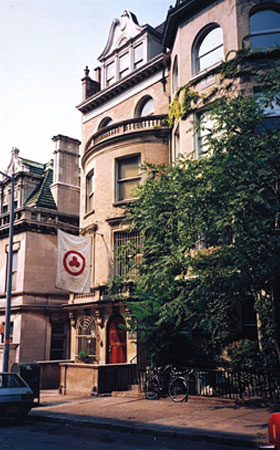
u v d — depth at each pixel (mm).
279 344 11336
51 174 32156
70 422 11797
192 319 13578
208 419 10758
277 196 11477
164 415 11641
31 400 12594
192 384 14367
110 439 9531
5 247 29250
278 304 11523
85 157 24578
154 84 23875
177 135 20625
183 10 19953
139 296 15539
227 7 18422
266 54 17109
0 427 11680
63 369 18281
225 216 10422
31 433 10539
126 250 14547
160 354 15180
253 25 18016
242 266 10328
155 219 12492
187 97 18906
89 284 19531
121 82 25406
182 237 11859
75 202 30906
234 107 12188
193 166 12570
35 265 27531
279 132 11594
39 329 26766
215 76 18141
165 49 22812
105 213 21906
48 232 28578
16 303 26969
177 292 13711
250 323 15633
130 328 15938
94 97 27094
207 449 8281
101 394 16234
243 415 11070
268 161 10961
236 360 14141
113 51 27172
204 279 10766
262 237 10102
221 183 11148
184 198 11336
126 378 17156
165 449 8320
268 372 12805
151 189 12805
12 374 13203
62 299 28281
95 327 21281
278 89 12188
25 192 30906
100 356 20344
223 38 18297
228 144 11586
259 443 8250
